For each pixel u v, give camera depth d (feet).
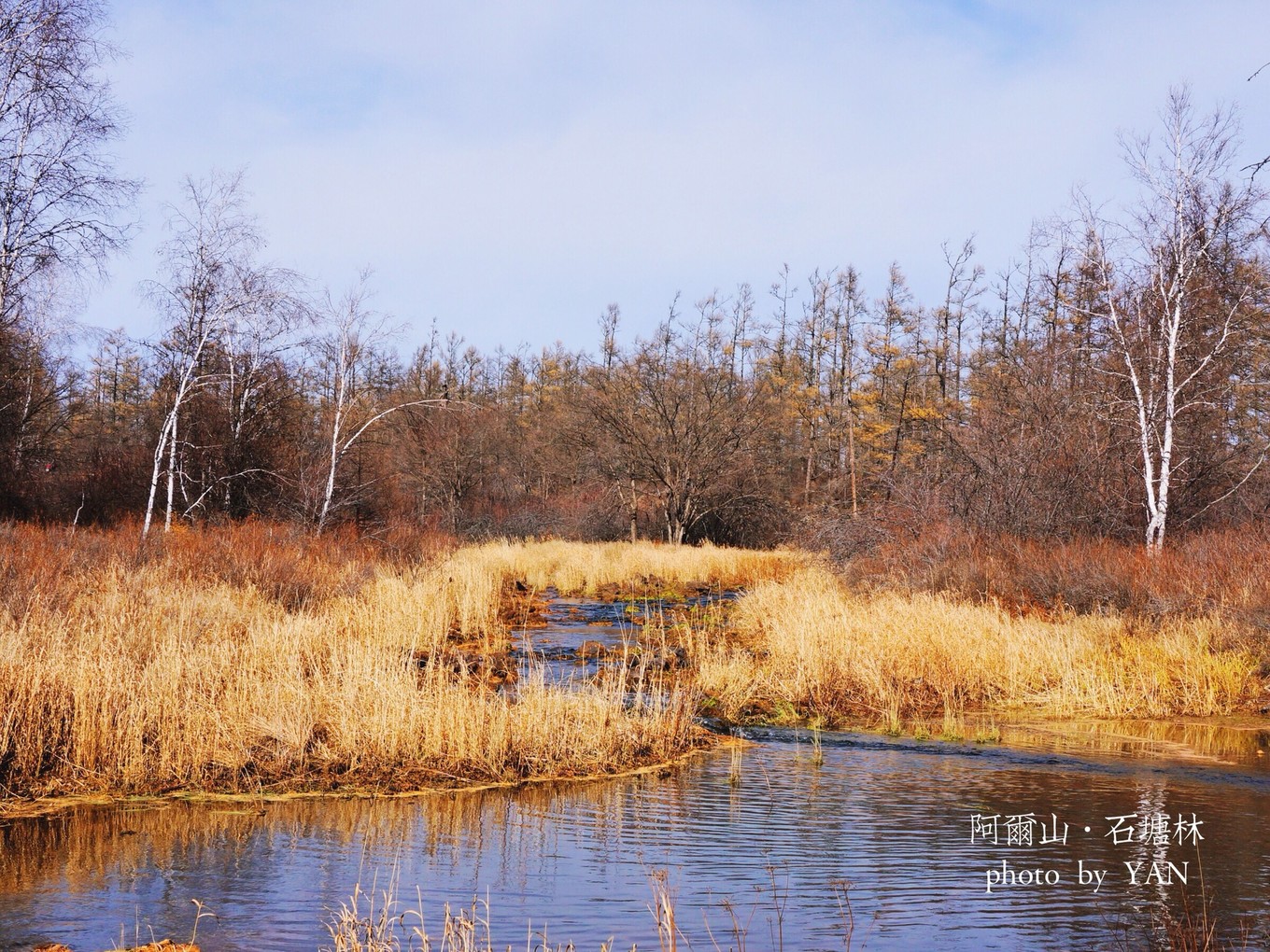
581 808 25.53
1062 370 82.02
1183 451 74.54
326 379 96.73
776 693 40.73
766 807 25.82
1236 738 35.06
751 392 152.25
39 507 90.22
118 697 27.27
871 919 18.39
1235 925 18.48
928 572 63.05
